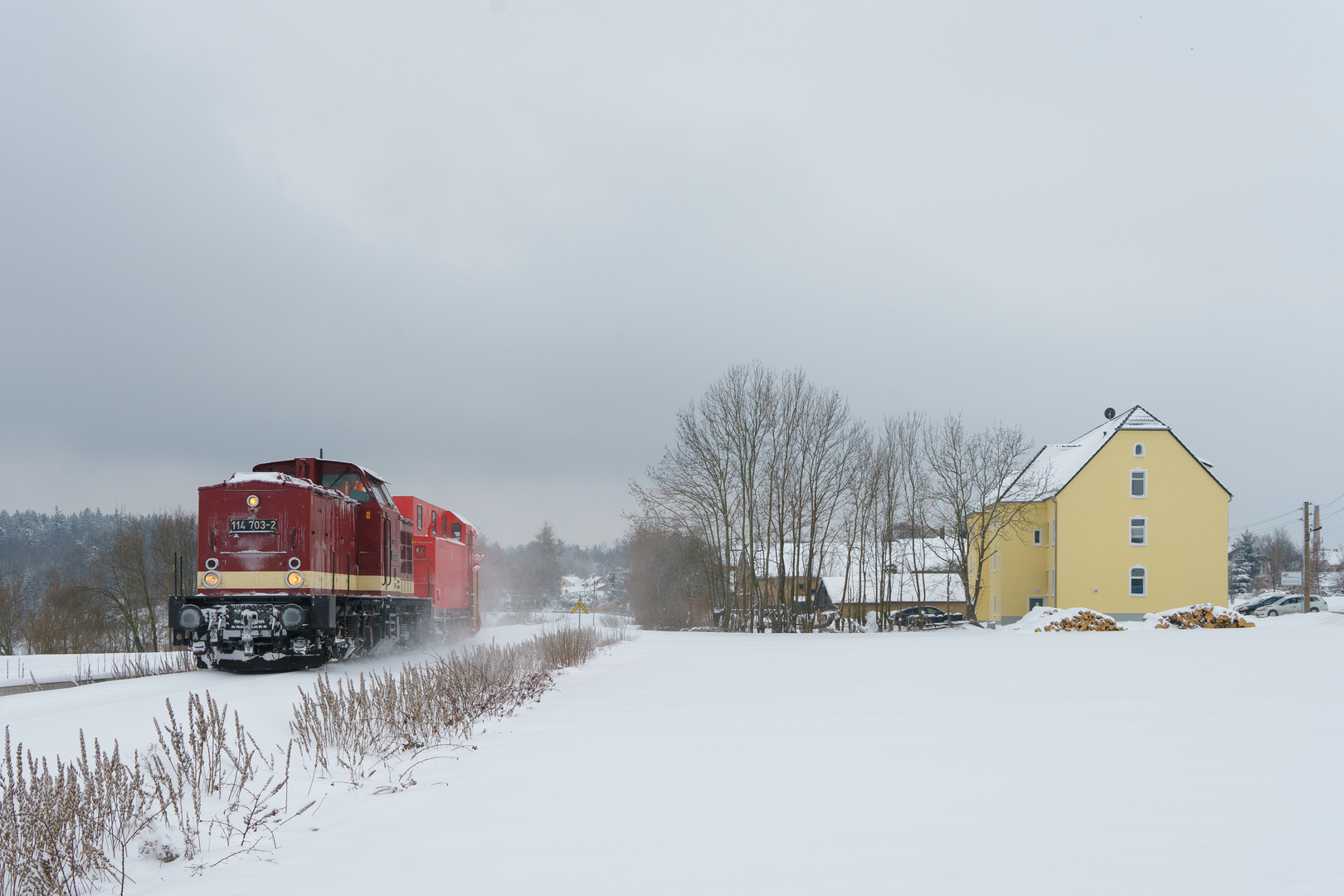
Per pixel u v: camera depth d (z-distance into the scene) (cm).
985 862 489
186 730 940
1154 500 5019
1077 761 778
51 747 866
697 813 615
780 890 452
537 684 1469
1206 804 617
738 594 5262
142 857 598
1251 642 2673
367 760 910
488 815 636
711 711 1166
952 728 980
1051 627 3669
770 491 4828
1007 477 5131
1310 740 880
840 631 4734
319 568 1656
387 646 1998
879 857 503
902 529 5297
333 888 490
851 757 808
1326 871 465
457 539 2895
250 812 698
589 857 520
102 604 5153
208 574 1616
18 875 510
